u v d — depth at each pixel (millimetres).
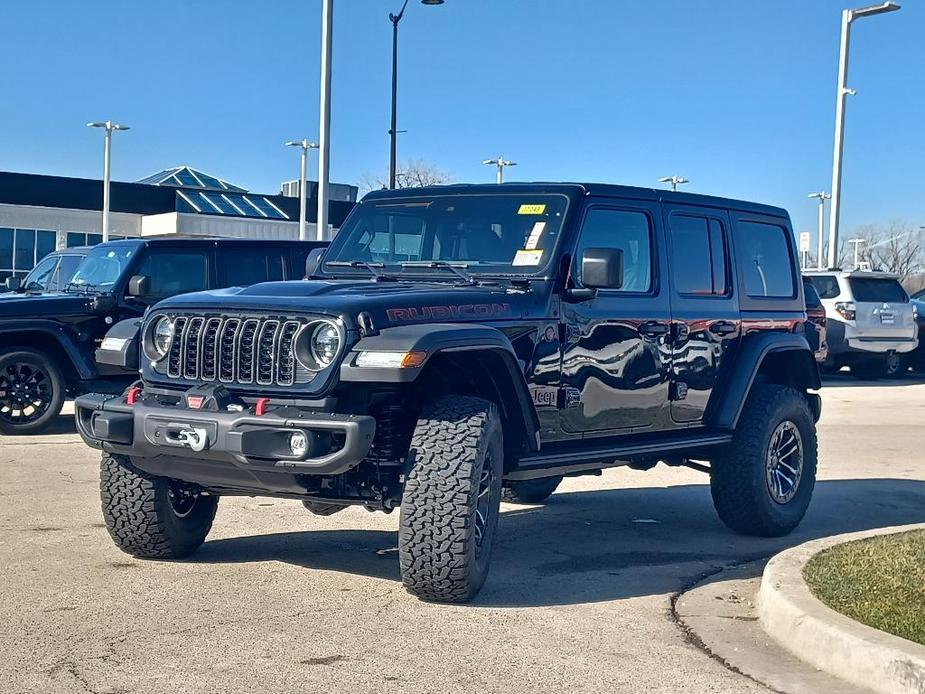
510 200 6723
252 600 5695
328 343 5332
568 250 6430
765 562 6949
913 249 57281
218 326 5539
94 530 7195
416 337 5254
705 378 7336
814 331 8453
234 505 8219
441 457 5434
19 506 7918
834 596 5406
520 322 6062
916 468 10852
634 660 4918
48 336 11734
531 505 8820
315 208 57188
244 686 4441
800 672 4832
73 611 5422
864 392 19219
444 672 4676
